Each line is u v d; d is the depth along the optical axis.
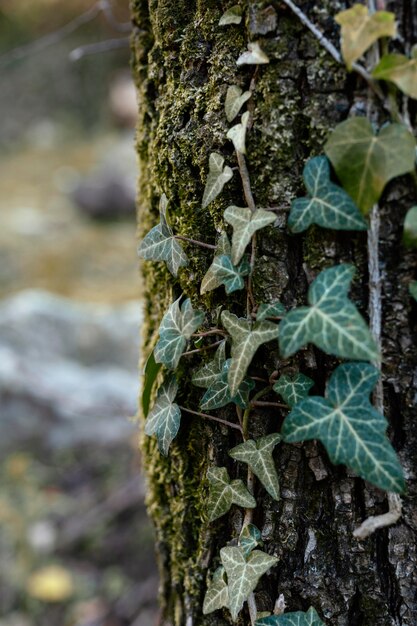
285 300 0.55
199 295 0.59
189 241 0.58
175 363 0.57
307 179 0.53
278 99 0.54
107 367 1.67
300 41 0.53
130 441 1.49
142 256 0.59
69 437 1.51
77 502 1.40
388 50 0.52
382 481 0.52
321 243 0.54
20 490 1.42
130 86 3.24
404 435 0.55
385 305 0.54
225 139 0.56
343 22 0.50
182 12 0.57
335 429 0.52
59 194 2.80
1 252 2.21
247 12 0.54
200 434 0.60
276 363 0.56
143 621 1.16
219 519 0.60
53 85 3.37
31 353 1.60
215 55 0.56
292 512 0.57
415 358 0.54
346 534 0.56
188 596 0.63
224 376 0.57
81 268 2.17
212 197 0.56
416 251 0.53
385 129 0.51
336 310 0.51
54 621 1.20
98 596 1.23
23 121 3.36
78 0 3.11
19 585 1.24
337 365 0.55
